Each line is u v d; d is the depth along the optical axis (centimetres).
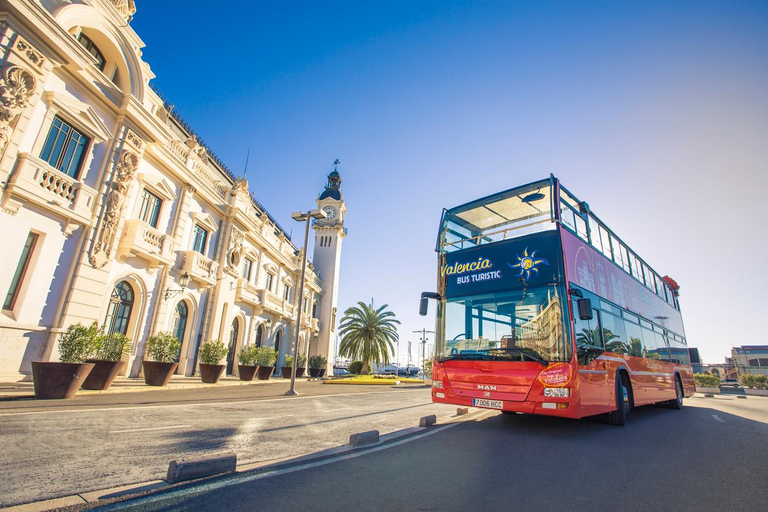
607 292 912
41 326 1149
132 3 1438
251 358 2077
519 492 376
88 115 1270
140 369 1559
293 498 338
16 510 288
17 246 1096
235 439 585
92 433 567
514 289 766
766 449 630
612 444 631
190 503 317
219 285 2098
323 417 868
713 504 359
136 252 1511
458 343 804
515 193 848
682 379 1408
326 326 4250
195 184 1883
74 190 1243
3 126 1031
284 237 3170
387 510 318
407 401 1362
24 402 811
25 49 1072
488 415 956
